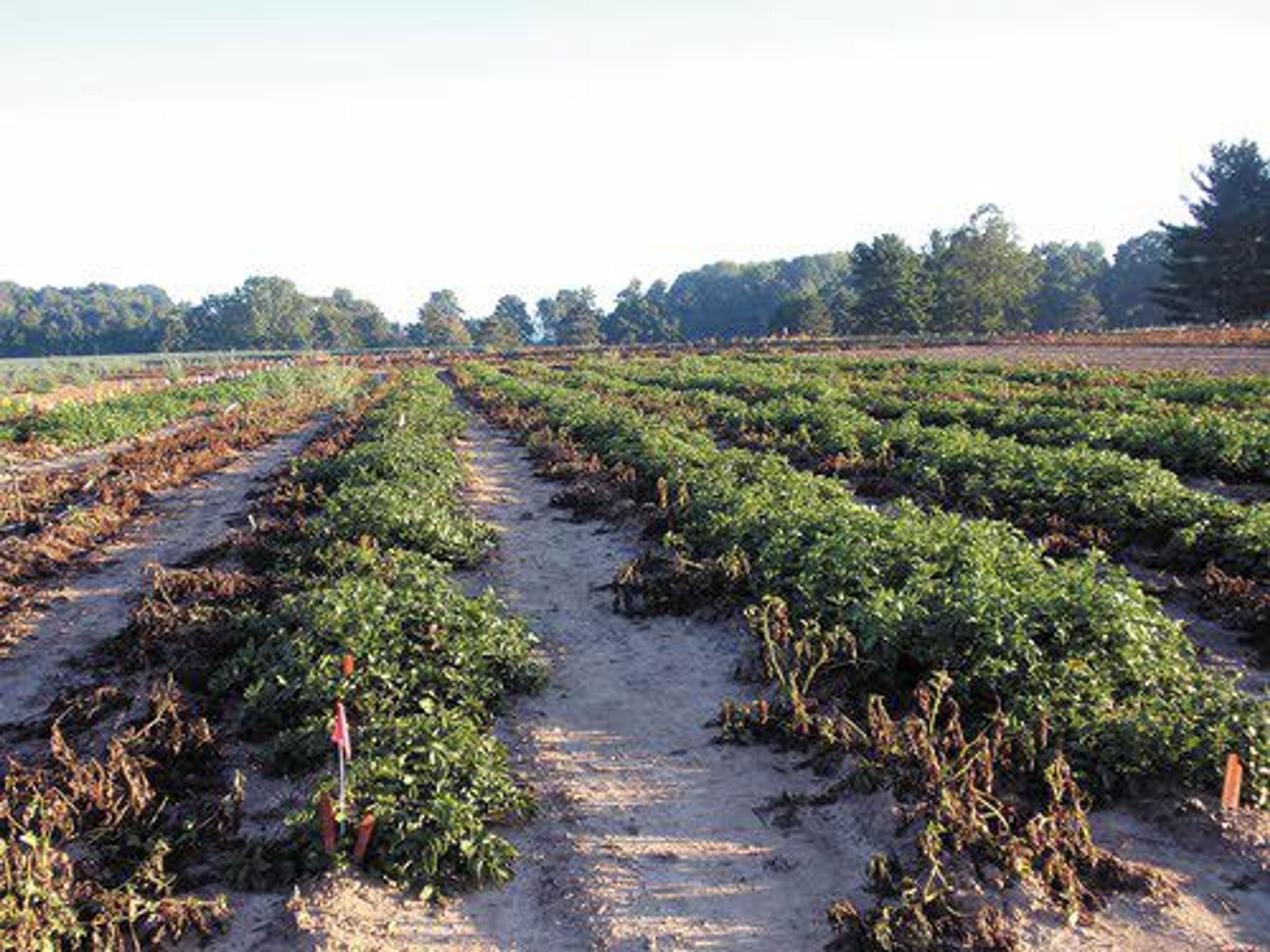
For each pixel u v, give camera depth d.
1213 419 17.47
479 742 7.13
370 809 6.15
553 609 11.39
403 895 5.89
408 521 12.96
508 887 6.09
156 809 6.92
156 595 11.76
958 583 8.61
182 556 14.57
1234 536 11.05
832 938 5.51
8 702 9.20
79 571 13.81
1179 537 11.35
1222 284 75.31
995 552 9.38
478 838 6.23
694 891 6.02
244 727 8.18
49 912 5.36
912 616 8.06
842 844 6.38
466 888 6.02
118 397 38.62
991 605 7.83
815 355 57.97
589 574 12.73
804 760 7.48
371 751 6.87
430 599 9.23
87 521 16.00
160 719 7.95
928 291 101.38
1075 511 13.17
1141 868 5.81
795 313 114.75
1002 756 6.73
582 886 6.06
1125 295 123.00
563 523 15.73
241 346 140.00
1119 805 6.51
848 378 36.78
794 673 7.97
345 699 7.87
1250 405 22.22
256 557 13.42
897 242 102.69
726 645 9.87
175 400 36.09
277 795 7.20
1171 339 52.31
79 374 61.75
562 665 9.69
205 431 28.11
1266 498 14.69
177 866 6.31
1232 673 7.99
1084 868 5.84
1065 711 6.89
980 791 6.31
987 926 5.32
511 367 61.12
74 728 8.38
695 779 7.36
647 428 21.14
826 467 18.17
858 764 7.05
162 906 5.66
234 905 5.92
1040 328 117.94
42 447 25.59
